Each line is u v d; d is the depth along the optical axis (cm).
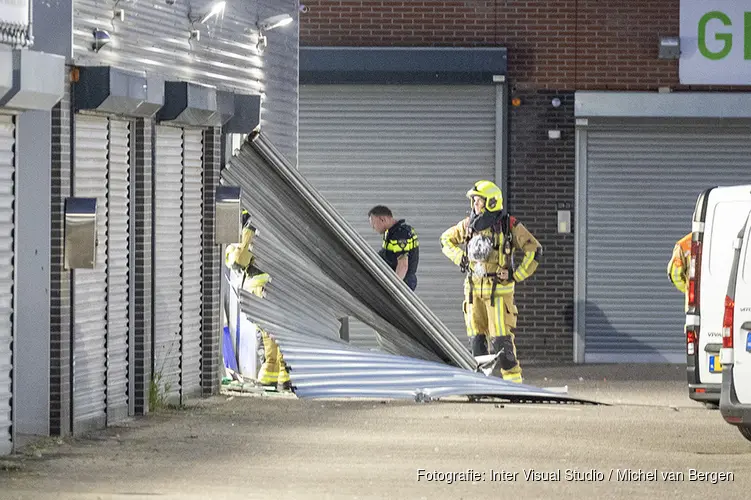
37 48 2567
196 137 3212
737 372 2414
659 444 2566
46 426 2558
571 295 4697
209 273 3266
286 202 3416
